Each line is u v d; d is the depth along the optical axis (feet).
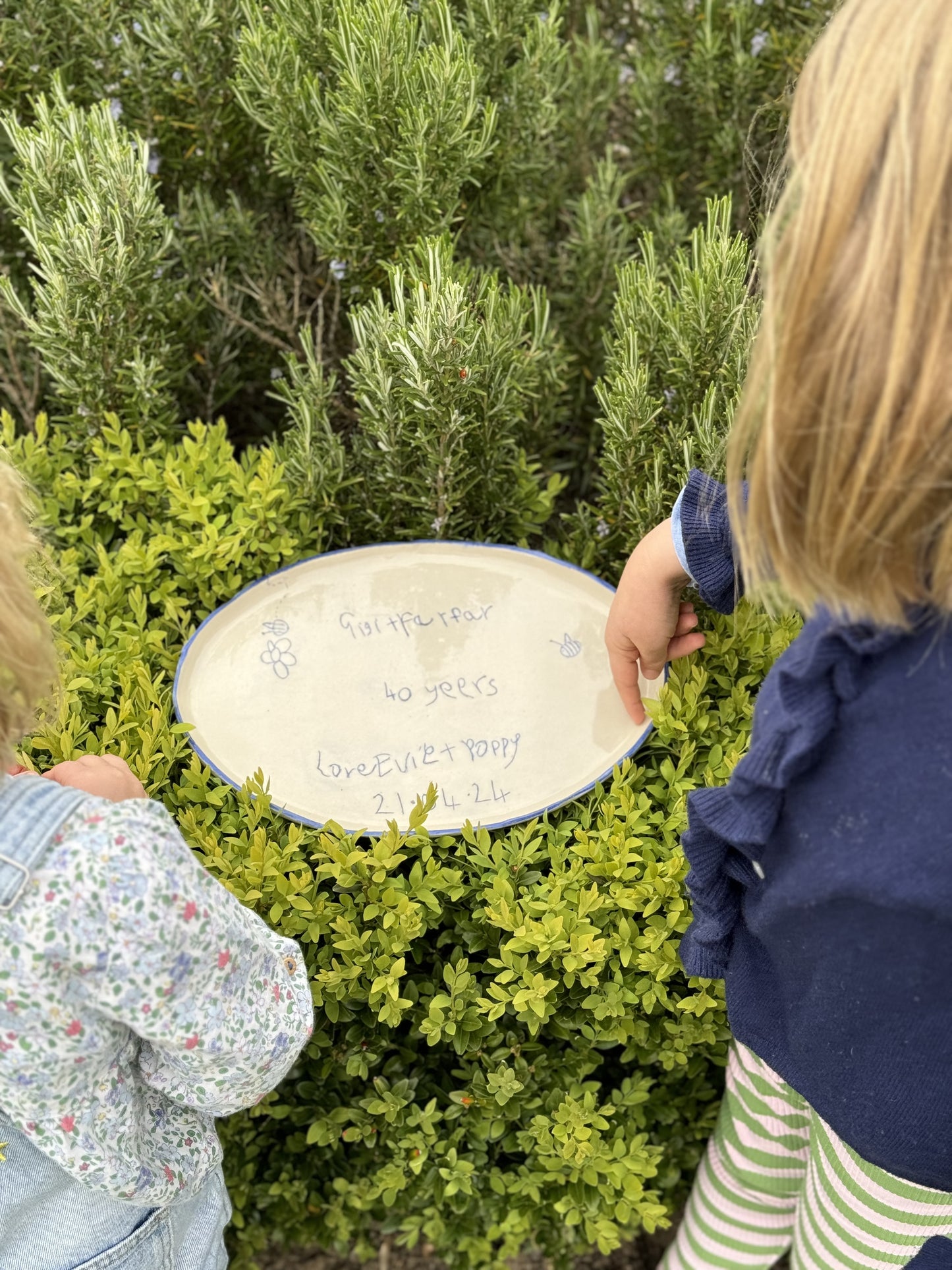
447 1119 5.43
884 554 2.42
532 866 5.00
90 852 2.92
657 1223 5.68
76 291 5.67
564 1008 5.11
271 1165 6.00
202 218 6.61
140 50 6.49
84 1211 3.71
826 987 3.09
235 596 5.43
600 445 7.09
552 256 7.55
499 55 6.54
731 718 5.13
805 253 2.34
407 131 5.70
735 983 3.75
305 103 5.97
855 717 2.64
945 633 2.55
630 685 4.85
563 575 5.38
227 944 3.20
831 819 2.71
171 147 6.84
